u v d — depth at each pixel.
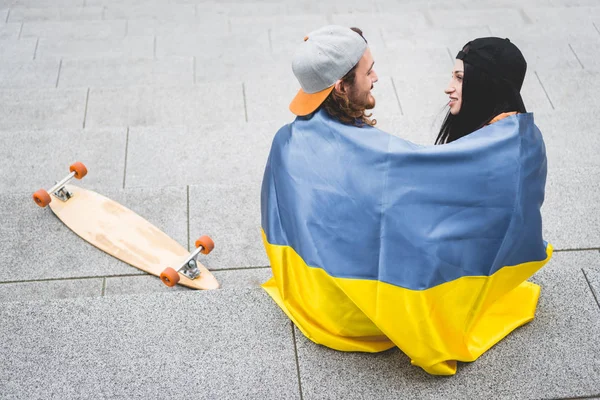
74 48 7.34
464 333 3.07
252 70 7.07
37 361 3.10
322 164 2.95
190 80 6.91
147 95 6.38
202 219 4.64
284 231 3.15
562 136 5.80
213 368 3.11
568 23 7.81
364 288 2.92
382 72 7.03
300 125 3.03
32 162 5.29
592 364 3.12
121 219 4.42
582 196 4.78
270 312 3.33
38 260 4.20
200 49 7.37
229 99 6.43
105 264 4.21
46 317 3.27
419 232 2.82
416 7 8.18
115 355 3.14
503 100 3.11
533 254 3.09
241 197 4.79
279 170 3.09
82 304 3.33
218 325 3.27
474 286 2.94
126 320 3.28
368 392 3.04
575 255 4.46
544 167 3.03
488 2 8.21
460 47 7.46
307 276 3.06
